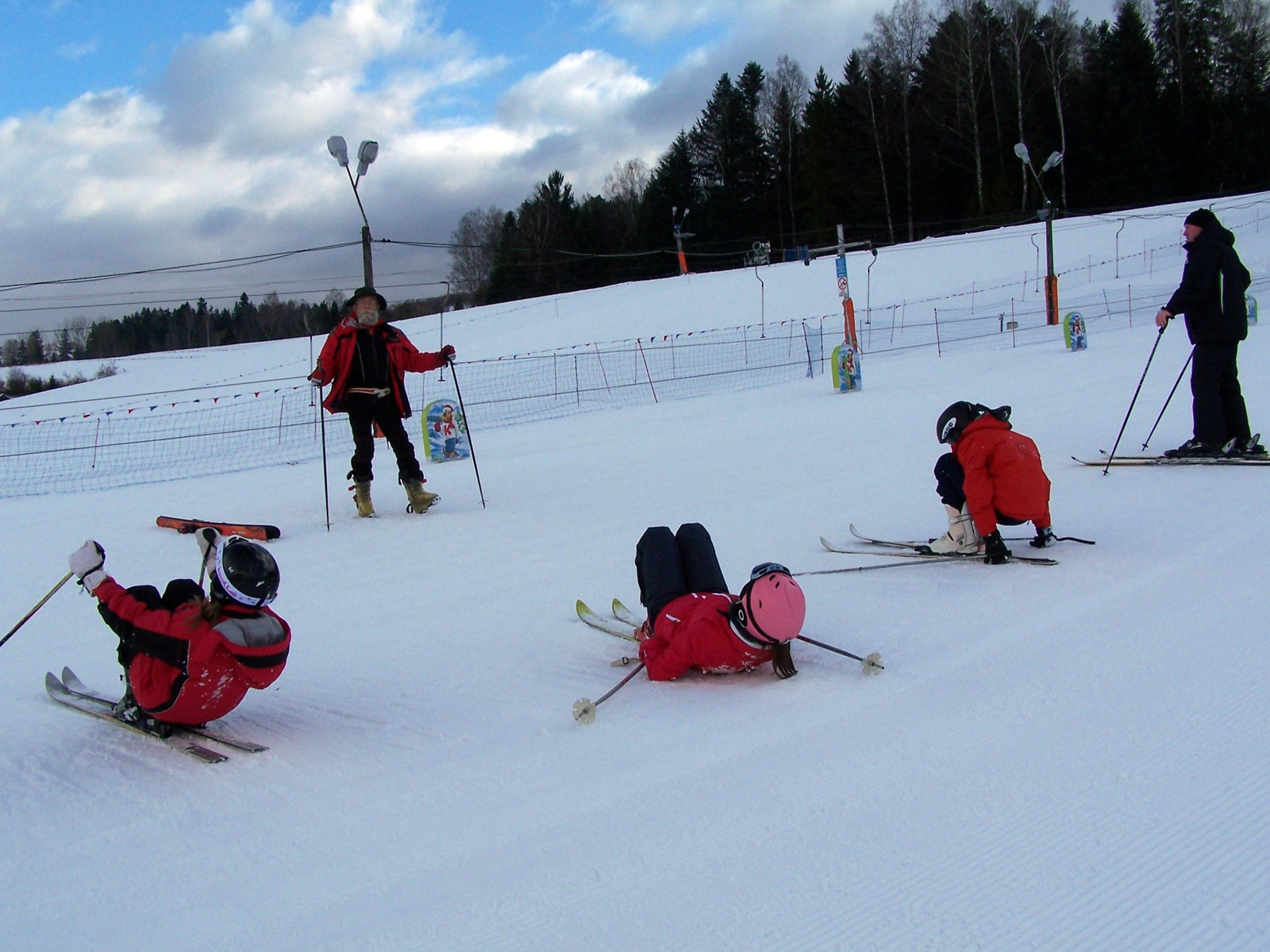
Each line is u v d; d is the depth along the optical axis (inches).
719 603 147.5
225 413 784.9
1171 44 2354.8
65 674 165.2
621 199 3080.7
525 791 114.8
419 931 86.7
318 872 98.6
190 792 120.6
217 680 130.3
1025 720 125.3
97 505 379.9
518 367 933.2
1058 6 2194.9
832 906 86.6
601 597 206.5
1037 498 203.9
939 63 2242.9
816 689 142.9
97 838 109.3
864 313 1174.3
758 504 293.3
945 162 2333.9
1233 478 263.9
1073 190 2209.6
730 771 116.0
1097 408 414.9
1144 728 120.0
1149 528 222.5
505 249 2864.2
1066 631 159.0
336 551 266.8
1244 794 102.1
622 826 104.0
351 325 300.8
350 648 180.5
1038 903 85.4
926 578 201.0
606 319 1336.1
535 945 83.3
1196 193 2187.5
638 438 480.4
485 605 206.1
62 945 87.4
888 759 116.3
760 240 2559.1
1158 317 285.9
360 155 433.1
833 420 482.3
